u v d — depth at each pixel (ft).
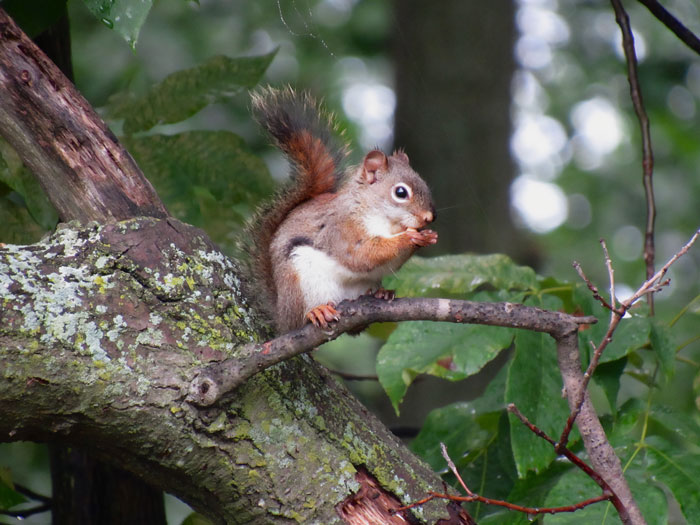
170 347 18.06
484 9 46.03
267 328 20.61
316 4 62.54
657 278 16.76
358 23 63.72
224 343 18.56
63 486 27.78
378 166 24.41
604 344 16.89
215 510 19.26
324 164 24.13
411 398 42.42
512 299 24.81
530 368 22.59
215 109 53.16
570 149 73.31
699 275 65.67
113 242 18.43
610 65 66.03
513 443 21.66
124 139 28.09
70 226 19.04
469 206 44.27
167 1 59.57
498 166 45.01
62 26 28.94
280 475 18.52
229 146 28.53
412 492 19.52
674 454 21.85
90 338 17.33
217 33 60.54
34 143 20.06
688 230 68.23
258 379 18.81
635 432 29.17
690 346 48.47
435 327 23.77
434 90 45.60
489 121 45.27
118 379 17.37
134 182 20.34
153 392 17.60
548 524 20.07
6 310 16.72
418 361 23.16
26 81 19.99
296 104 24.27
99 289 17.79
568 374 18.38
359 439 19.56
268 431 18.57
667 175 69.31
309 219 23.43
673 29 28.63
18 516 27.66
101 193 19.99
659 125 66.44
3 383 16.49
